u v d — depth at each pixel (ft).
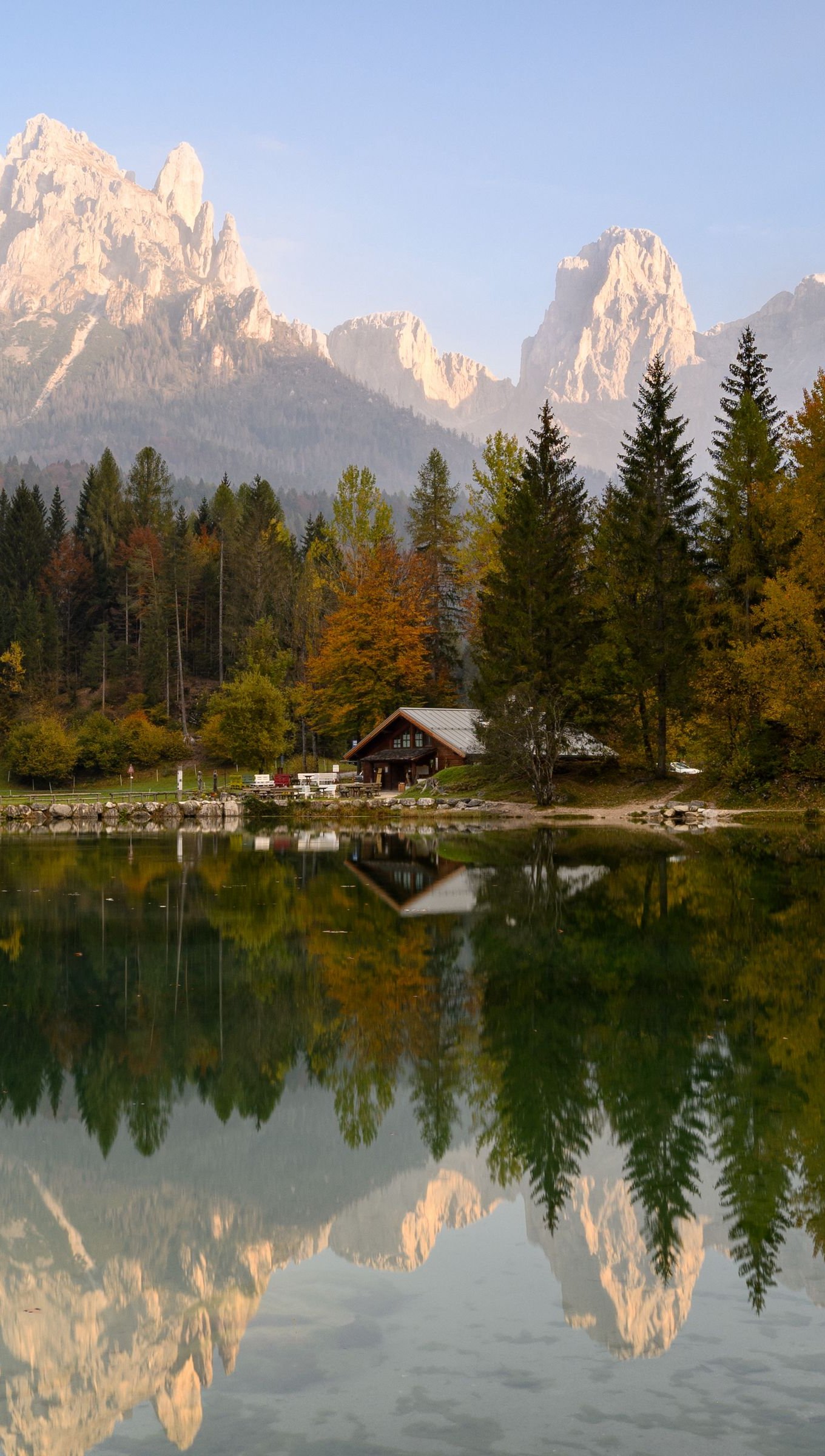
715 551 192.95
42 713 381.19
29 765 327.88
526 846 129.08
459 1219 28.37
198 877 102.68
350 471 304.30
